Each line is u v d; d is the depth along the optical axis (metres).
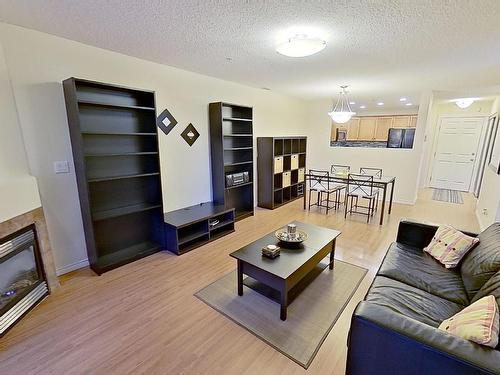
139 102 3.07
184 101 3.62
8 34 2.14
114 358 1.71
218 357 1.71
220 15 1.93
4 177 2.11
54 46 2.39
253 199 4.68
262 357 1.72
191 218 3.36
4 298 2.03
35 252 2.27
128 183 3.10
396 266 2.08
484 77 3.81
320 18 1.96
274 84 4.47
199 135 3.91
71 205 2.70
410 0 1.69
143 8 1.84
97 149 2.79
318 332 1.93
